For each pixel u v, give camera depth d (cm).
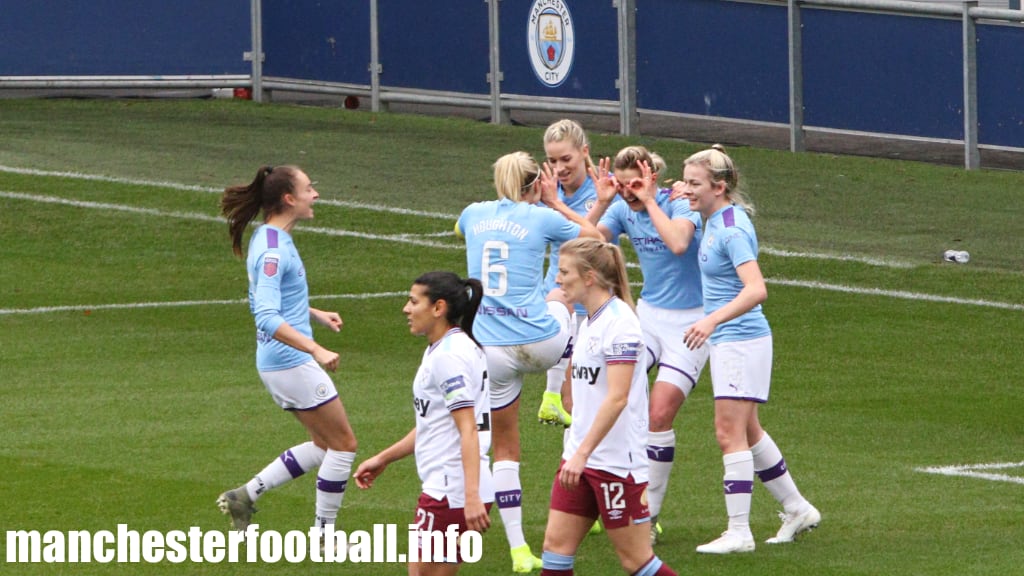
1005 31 7362
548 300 3266
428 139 8575
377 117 9369
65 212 6662
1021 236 6247
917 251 6028
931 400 4147
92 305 5344
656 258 3050
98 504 3178
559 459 3572
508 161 3039
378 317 5175
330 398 2853
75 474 3397
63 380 4316
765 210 6744
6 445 3634
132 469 3438
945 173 7500
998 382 4347
